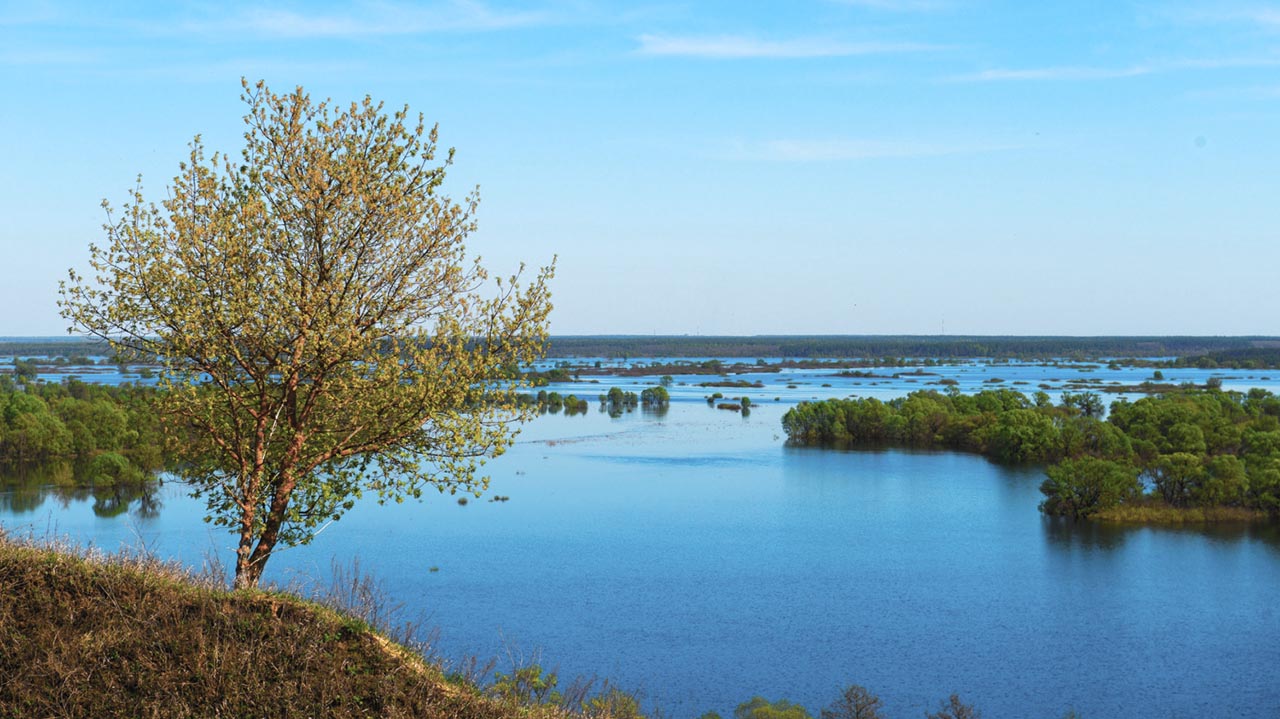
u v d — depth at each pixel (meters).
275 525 18.44
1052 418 164.88
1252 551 87.38
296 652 12.69
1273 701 51.12
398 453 19.66
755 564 80.50
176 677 12.01
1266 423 149.62
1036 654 58.50
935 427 173.62
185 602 13.24
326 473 20.00
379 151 18.75
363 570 73.38
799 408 176.62
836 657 57.41
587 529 93.00
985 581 76.19
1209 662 57.34
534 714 13.40
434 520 95.81
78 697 11.53
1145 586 75.00
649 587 72.19
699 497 112.38
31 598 12.84
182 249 17.36
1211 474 109.12
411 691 12.66
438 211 19.09
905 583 75.25
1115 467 104.69
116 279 17.11
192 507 92.75
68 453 119.19
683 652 57.47
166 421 18.23
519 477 124.81
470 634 59.25
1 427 116.12
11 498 97.12
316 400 19.22
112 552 14.85
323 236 18.52
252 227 17.62
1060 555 85.44
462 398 18.84
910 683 53.38
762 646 59.06
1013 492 119.69
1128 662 57.38
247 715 11.75
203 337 17.38
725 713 47.69
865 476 132.00
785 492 117.31
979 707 49.81
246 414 19.19
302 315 17.45
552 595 69.12
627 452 151.62
